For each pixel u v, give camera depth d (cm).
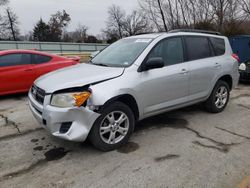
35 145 407
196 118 525
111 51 484
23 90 729
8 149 395
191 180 311
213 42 542
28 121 516
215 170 332
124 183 307
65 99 346
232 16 1786
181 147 395
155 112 437
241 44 1059
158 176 319
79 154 376
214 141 417
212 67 518
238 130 465
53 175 326
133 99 397
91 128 362
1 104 655
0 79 684
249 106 622
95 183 308
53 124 346
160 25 1869
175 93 457
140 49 432
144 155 371
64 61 798
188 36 495
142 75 405
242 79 895
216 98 554
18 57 718
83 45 3238
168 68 443
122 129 392
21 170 338
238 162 351
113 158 364
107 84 370
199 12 1745
